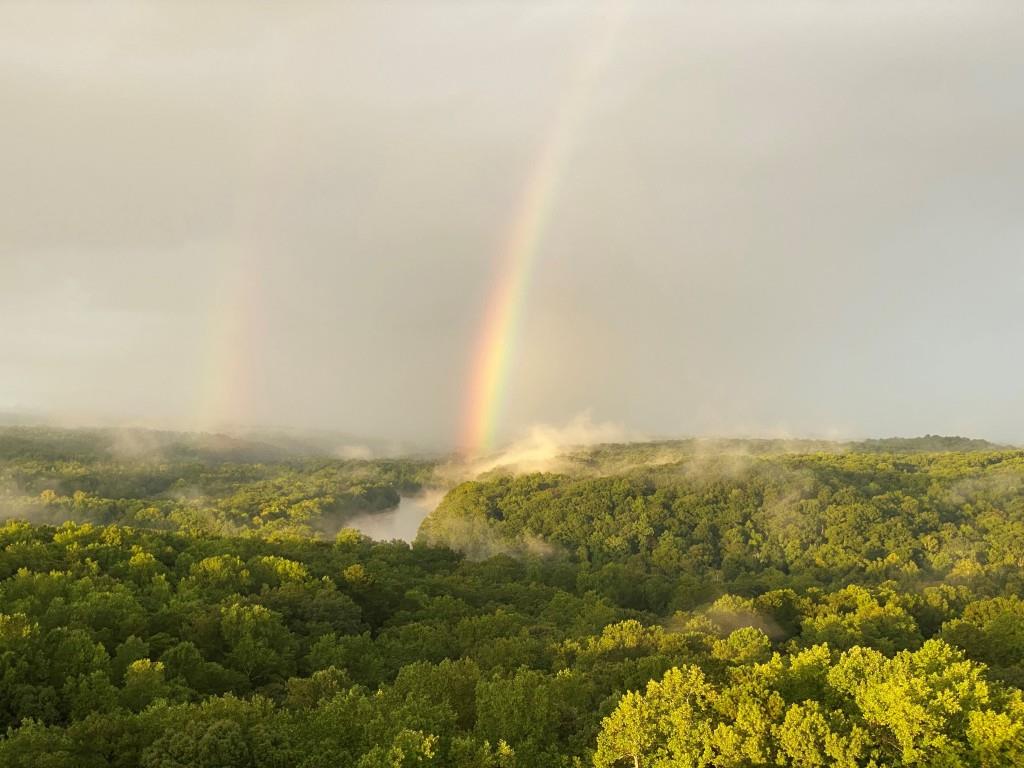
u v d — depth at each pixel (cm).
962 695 4744
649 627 9212
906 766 4453
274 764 4447
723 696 4888
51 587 8562
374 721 4834
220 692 6719
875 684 4912
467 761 4644
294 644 8262
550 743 5400
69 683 5775
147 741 4553
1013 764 4269
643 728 4716
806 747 4316
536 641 8788
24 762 4203
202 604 8981
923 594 14362
